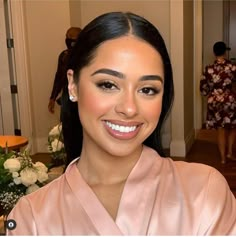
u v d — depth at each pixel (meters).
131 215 0.71
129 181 0.73
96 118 0.70
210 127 4.54
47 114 5.18
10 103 5.03
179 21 4.71
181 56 4.77
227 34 7.01
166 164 0.78
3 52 4.93
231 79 4.39
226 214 0.72
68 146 0.94
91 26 0.72
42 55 5.09
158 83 0.70
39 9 5.00
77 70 0.75
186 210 0.70
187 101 5.20
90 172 0.78
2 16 4.85
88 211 0.72
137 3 5.09
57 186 0.78
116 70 0.68
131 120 0.69
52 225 0.73
